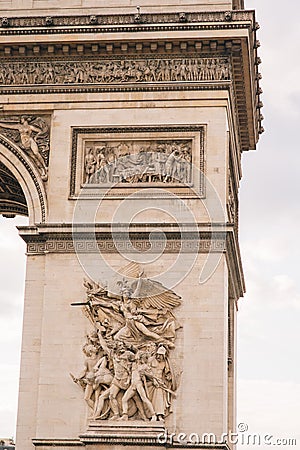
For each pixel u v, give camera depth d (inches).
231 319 4254.4
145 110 3796.8
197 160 3732.8
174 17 3801.7
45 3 3966.5
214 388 3508.9
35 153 3814.0
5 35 3823.8
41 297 3690.9
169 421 3489.2
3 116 3870.6
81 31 3799.2
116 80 3823.8
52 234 3710.6
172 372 3526.1
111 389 3506.4
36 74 3860.7
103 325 3592.5
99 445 3459.6
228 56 3799.2
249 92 4092.0
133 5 3929.6
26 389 3607.3
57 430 3523.6
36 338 3654.0
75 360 3577.8
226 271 3720.5
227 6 3887.8
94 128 3799.2
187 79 3799.2
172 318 3580.2
